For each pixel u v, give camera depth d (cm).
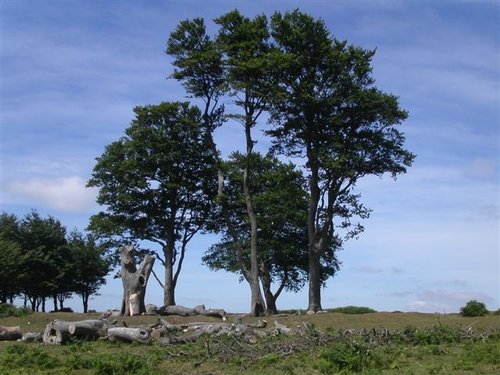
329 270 4519
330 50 3297
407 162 3434
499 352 1593
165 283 4088
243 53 3353
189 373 1512
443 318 2773
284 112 3397
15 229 5444
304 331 2073
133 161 3941
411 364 1560
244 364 1596
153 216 4066
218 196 3766
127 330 2072
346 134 3409
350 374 1426
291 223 4259
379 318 2808
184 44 3641
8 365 1602
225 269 4350
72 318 2967
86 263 5600
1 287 5159
